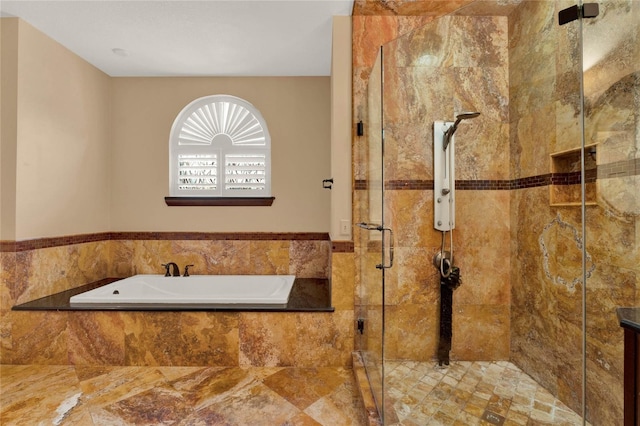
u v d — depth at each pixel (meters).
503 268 1.86
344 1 1.97
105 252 2.88
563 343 1.58
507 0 1.80
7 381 1.87
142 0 1.94
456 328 1.80
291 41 2.39
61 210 2.43
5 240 2.08
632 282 1.27
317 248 2.93
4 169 2.08
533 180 1.75
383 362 1.58
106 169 2.89
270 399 1.72
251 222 2.95
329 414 1.60
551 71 1.65
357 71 2.09
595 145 1.39
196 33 2.28
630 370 0.99
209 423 1.53
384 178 1.73
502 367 1.80
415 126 1.82
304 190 2.95
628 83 1.26
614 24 1.30
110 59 2.63
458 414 1.50
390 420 1.46
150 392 1.78
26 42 2.13
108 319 2.05
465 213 1.87
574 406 1.52
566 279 1.57
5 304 2.07
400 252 1.78
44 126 2.28
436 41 1.85
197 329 2.06
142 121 2.93
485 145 1.89
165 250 2.92
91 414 1.58
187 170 2.99
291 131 2.94
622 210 1.30
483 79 1.88
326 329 2.09
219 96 2.96
